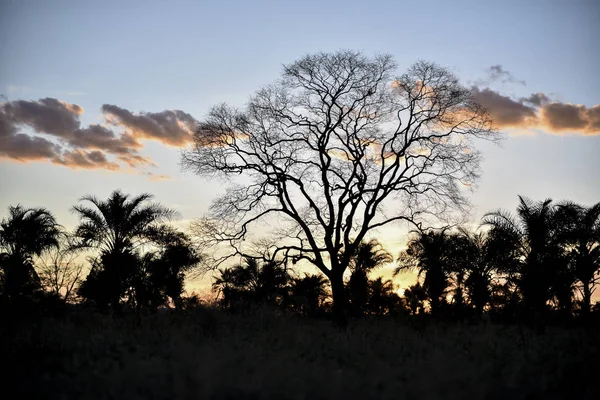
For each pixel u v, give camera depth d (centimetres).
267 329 1591
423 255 3219
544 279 2472
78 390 880
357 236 2880
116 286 2616
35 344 1202
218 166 2934
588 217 2809
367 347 1252
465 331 1439
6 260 2470
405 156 2961
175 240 3166
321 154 2927
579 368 1056
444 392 846
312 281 3275
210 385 834
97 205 3180
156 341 1305
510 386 899
